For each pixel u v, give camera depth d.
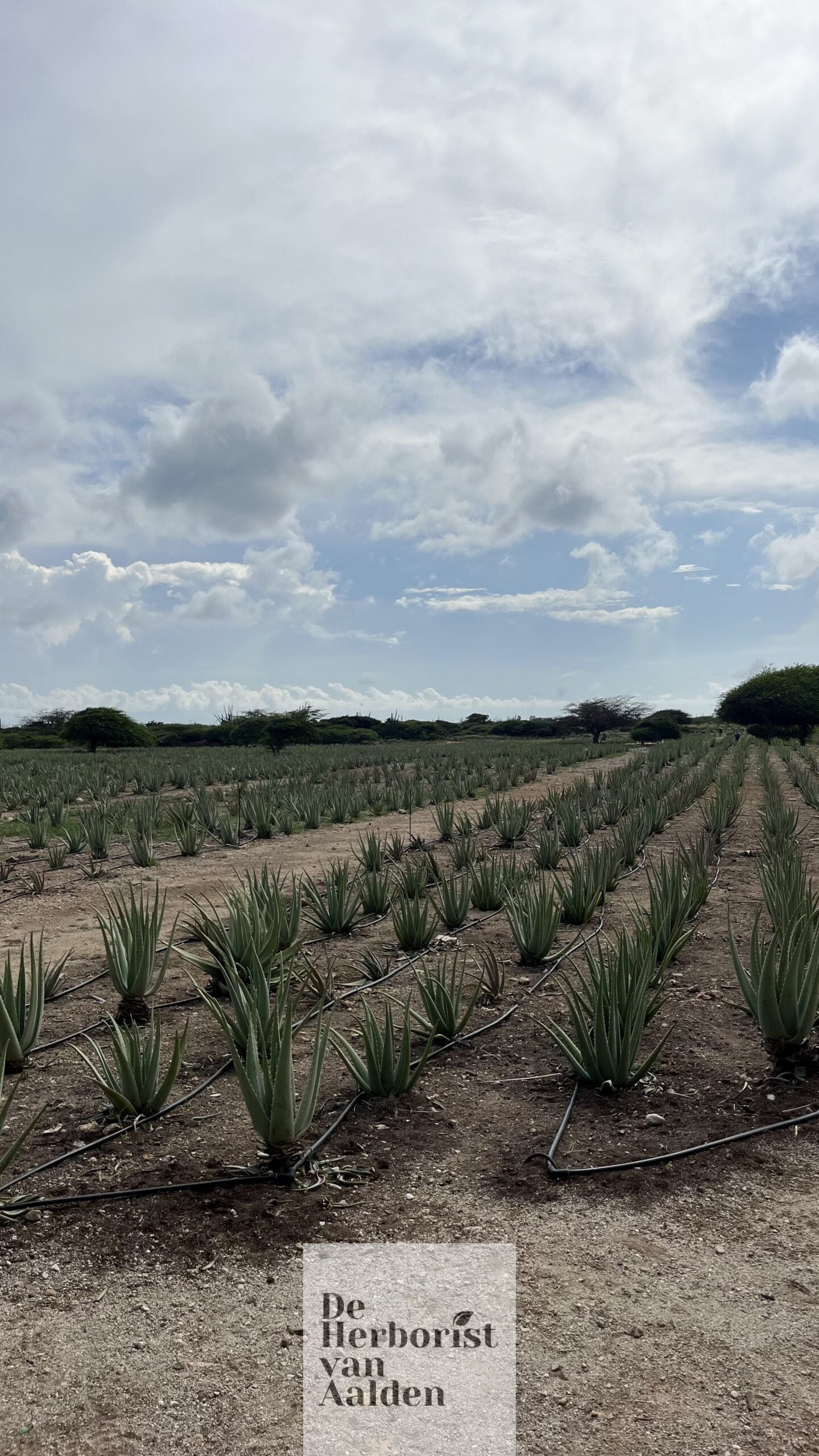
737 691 69.56
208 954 8.01
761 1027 5.32
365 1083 4.98
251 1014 4.21
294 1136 4.06
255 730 67.31
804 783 21.73
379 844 14.66
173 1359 2.88
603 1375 2.76
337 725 96.06
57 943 8.75
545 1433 2.53
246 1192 3.94
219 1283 3.27
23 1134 4.12
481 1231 3.60
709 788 24.33
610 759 46.66
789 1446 2.47
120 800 22.39
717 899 10.04
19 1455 2.49
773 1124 4.56
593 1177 4.04
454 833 16.33
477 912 9.80
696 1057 5.57
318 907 8.71
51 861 13.26
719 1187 3.94
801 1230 3.59
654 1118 4.66
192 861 13.91
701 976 7.21
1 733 82.06
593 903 8.80
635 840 12.57
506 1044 5.88
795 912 7.02
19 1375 2.81
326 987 6.49
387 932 8.82
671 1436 2.52
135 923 6.31
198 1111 4.85
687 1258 3.39
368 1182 4.02
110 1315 3.10
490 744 68.69
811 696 67.12
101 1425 2.60
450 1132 4.55
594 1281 3.25
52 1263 3.42
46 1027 6.31
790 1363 2.81
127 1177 4.09
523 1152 4.31
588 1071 5.07
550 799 18.77
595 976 5.31
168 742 74.69
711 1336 2.94
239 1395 2.71
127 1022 6.29
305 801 18.81
